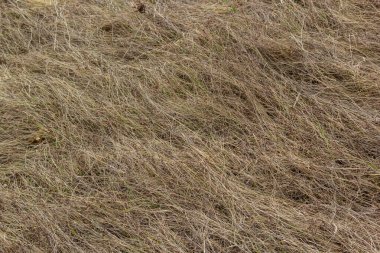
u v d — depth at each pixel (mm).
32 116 3732
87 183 3322
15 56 4277
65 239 2977
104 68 4133
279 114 3658
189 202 3146
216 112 3719
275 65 4082
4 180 3355
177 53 4203
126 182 3281
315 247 2893
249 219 3047
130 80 3949
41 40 4496
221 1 4734
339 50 4125
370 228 2967
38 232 3004
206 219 3045
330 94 3832
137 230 3012
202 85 3926
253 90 3836
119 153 3428
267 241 2945
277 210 3074
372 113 3650
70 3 4816
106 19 4621
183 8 4691
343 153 3391
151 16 4637
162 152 3447
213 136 3582
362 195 3207
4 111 3779
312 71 4012
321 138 3496
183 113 3721
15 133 3656
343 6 4488
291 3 4555
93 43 4383
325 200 3174
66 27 4512
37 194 3244
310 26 4430
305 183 3258
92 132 3639
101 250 2928
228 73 3975
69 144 3568
